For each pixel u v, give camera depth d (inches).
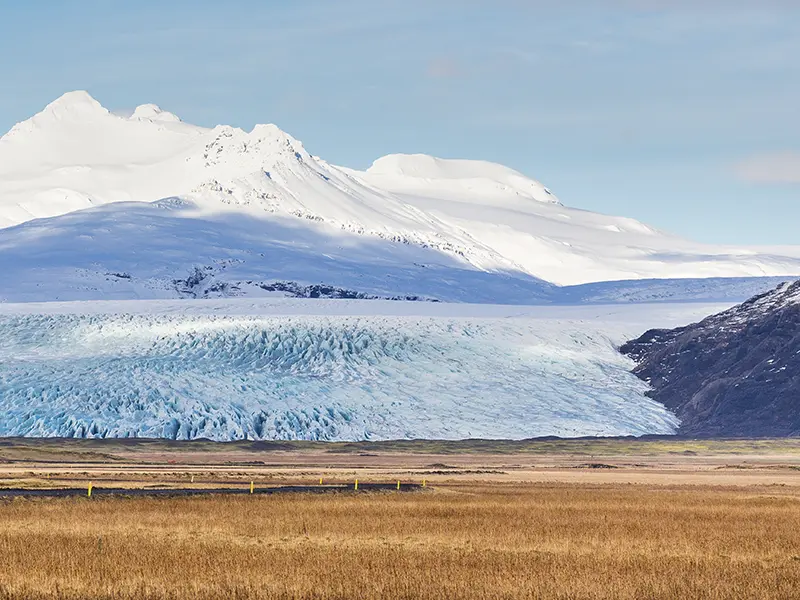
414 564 4591.5
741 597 3959.2
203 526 5999.0
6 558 4542.3
